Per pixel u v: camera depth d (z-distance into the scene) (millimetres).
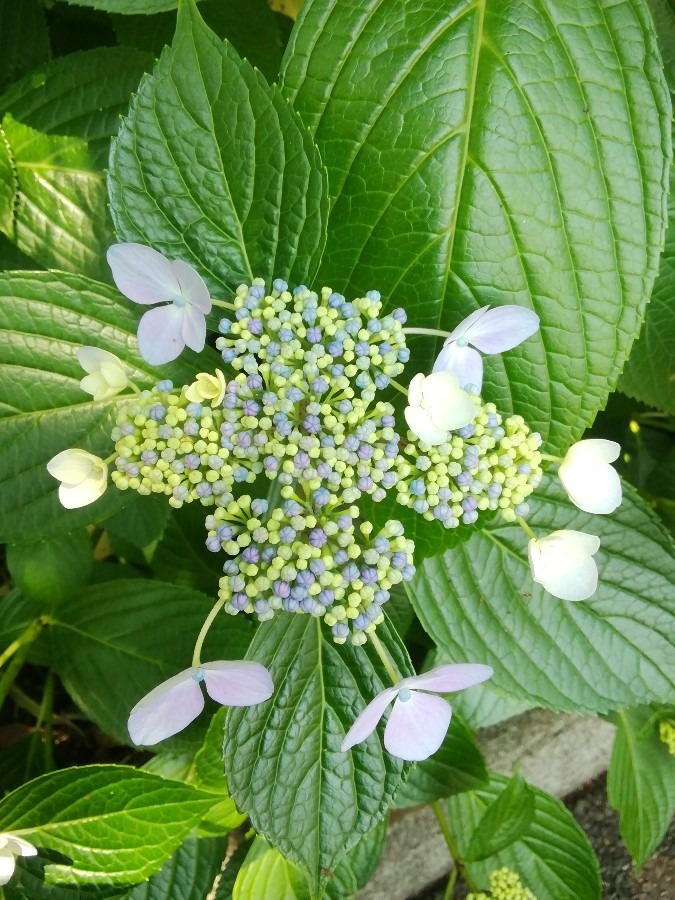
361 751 226
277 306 199
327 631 227
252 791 220
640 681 265
